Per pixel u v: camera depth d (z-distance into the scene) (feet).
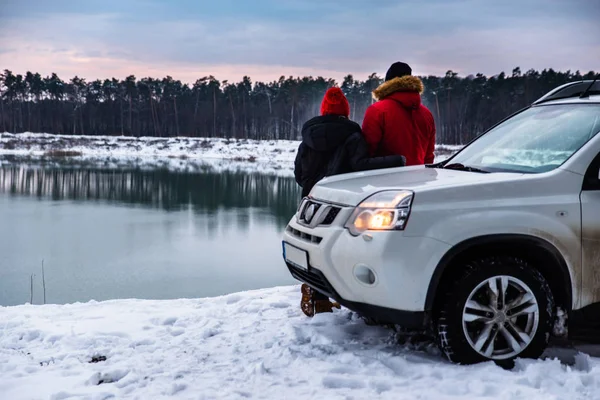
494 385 9.93
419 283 10.61
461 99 349.20
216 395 10.05
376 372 10.82
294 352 12.05
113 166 242.58
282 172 223.51
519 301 10.96
